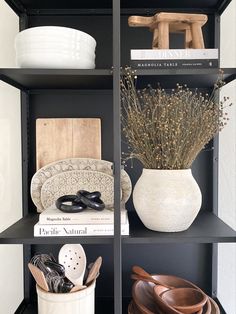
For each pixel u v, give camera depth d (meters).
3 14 1.26
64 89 1.31
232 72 1.01
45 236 1.02
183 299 1.12
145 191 1.06
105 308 1.27
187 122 1.07
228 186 1.36
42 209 1.27
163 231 1.06
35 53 1.00
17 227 1.12
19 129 1.33
